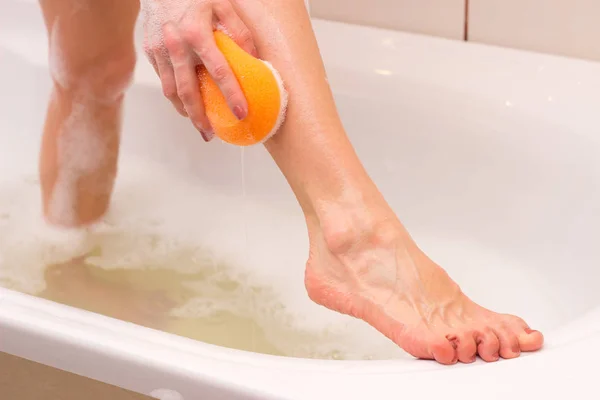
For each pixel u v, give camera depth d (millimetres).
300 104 939
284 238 1468
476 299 1317
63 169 1374
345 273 959
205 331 1253
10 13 1557
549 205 1255
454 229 1380
